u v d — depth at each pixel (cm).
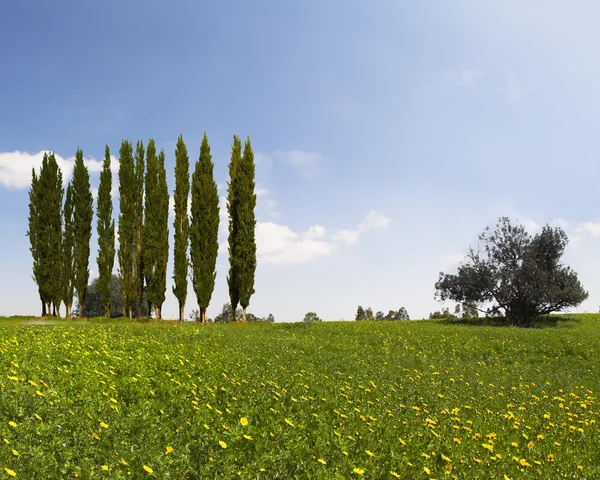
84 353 1252
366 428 829
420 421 934
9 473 536
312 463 645
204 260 3594
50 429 680
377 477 643
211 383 1059
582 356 2081
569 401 1279
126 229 3772
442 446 797
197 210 3616
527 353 2127
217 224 3653
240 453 652
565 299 3691
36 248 3769
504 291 3744
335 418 887
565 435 949
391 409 1016
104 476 573
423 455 722
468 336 2462
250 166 3750
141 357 1261
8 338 1509
